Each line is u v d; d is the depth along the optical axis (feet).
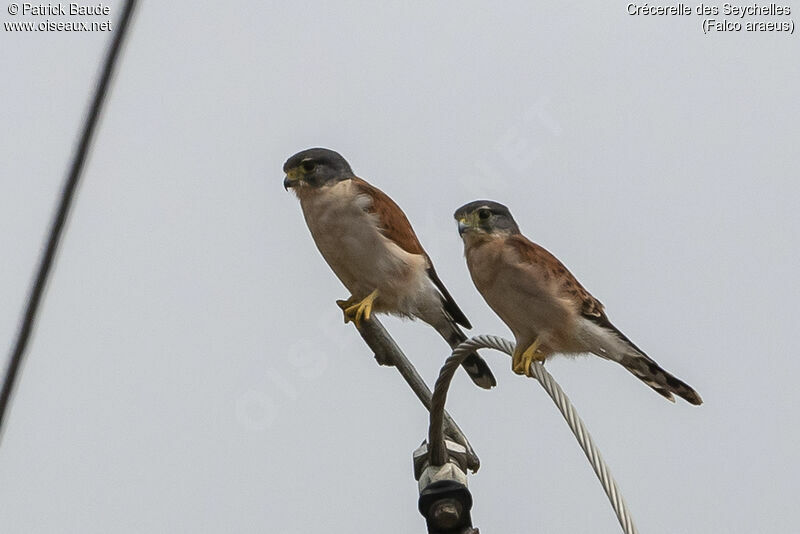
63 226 17.47
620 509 22.58
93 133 17.38
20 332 17.48
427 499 26.50
